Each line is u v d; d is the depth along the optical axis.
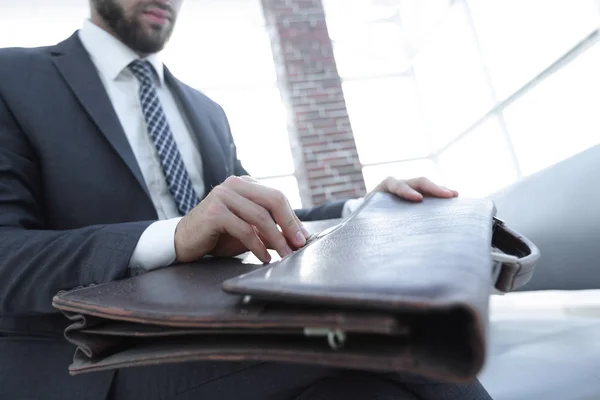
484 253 0.25
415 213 0.48
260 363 0.37
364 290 0.18
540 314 1.35
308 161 3.58
